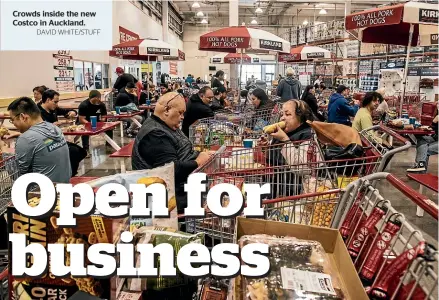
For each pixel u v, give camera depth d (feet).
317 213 6.99
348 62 53.98
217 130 15.90
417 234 4.36
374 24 18.12
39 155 11.20
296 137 10.64
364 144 10.30
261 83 51.72
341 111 24.23
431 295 3.71
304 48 45.11
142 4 59.82
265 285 4.26
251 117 19.47
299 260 4.77
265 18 96.12
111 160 25.43
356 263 5.40
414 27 21.22
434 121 20.63
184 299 4.57
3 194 9.37
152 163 9.32
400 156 26.55
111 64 49.49
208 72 105.19
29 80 29.73
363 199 5.91
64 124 24.14
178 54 36.50
